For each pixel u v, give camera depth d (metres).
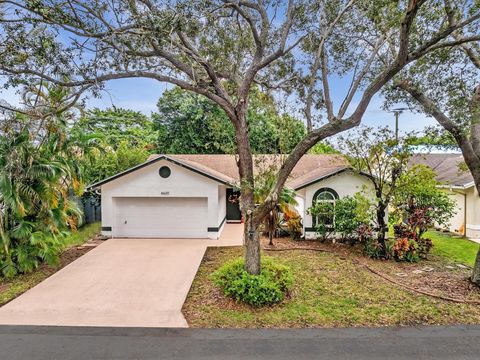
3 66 7.16
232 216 19.73
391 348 6.04
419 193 12.29
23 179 10.18
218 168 20.22
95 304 8.16
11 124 9.45
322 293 8.77
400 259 11.91
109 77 7.83
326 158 21.08
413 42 8.21
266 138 11.38
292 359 5.66
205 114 26.03
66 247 13.41
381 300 8.30
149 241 15.05
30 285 9.48
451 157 22.80
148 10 7.41
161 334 6.57
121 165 19.06
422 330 6.74
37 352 5.88
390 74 7.65
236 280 8.16
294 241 14.88
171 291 9.03
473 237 15.70
